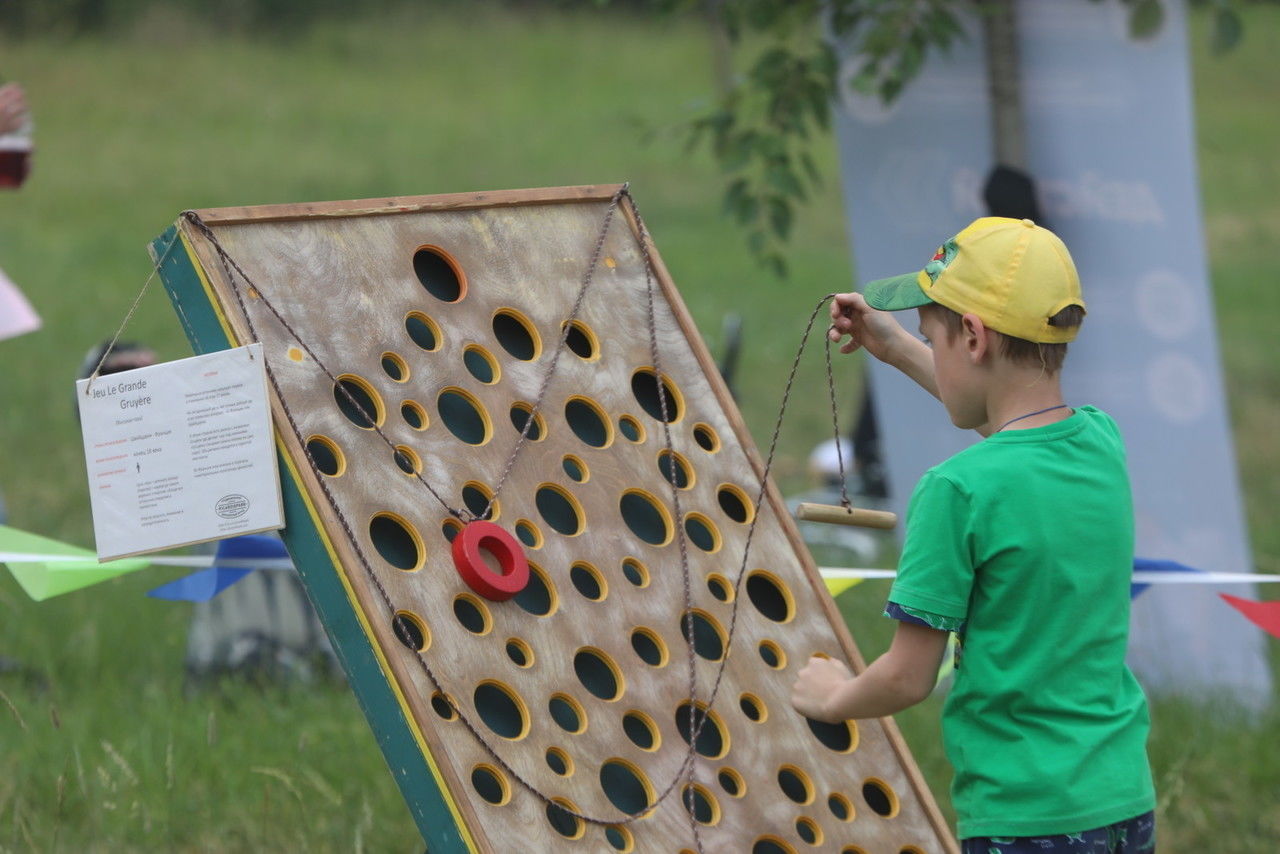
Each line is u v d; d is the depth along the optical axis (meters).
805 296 50.34
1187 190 18.84
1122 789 8.84
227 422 8.60
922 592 8.75
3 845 13.79
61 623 20.14
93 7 94.25
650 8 22.16
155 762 15.73
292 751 16.09
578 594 9.51
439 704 8.59
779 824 9.60
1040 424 9.07
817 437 35.59
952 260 9.16
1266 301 50.94
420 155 73.31
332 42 97.31
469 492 9.38
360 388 9.23
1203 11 20.70
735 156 19.69
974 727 9.05
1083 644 8.91
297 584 18.83
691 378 10.91
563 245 10.62
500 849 8.26
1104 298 19.22
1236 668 19.39
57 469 29.88
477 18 106.06
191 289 8.93
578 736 9.03
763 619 10.38
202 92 83.75
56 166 67.38
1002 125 19.09
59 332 41.72
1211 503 19.38
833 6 19.52
